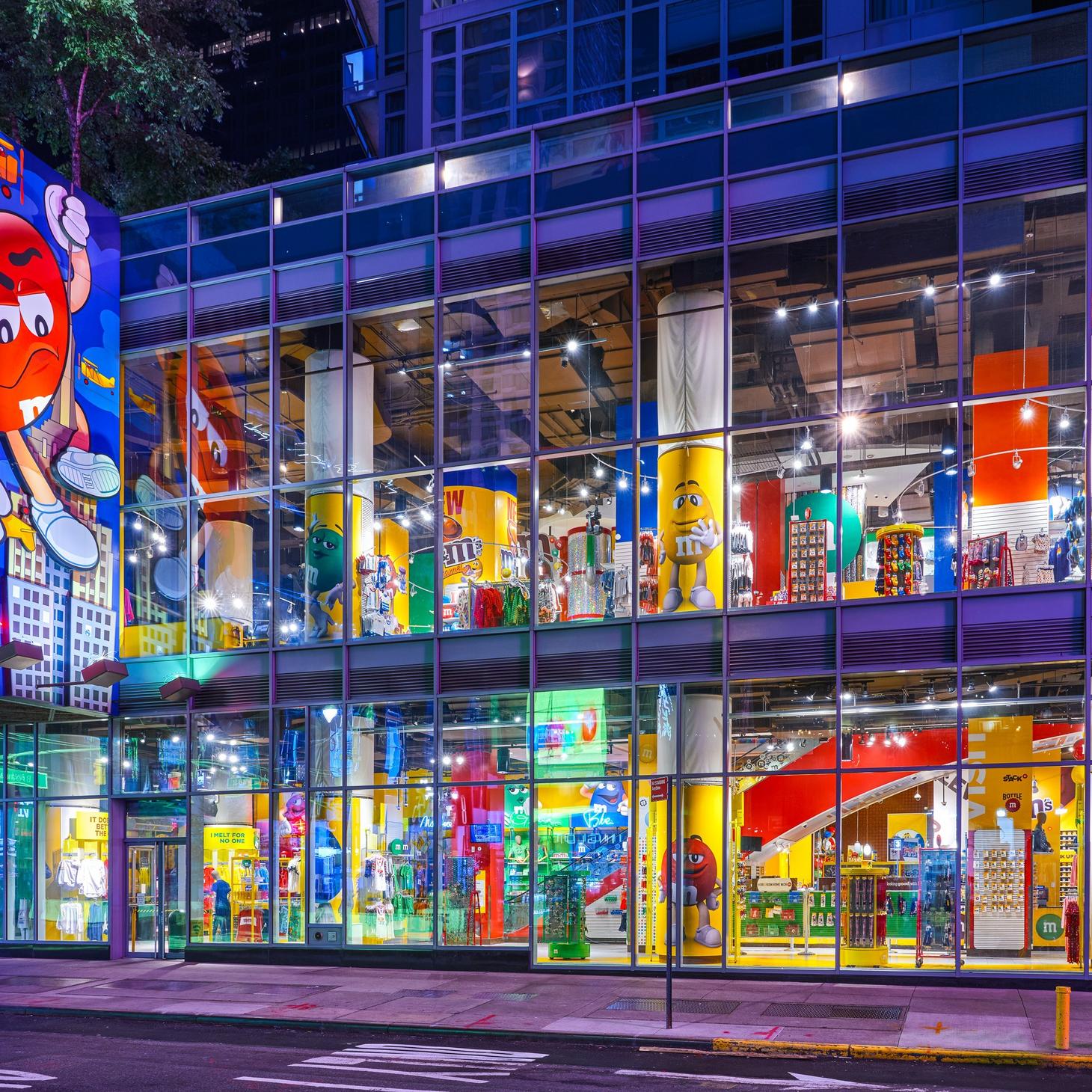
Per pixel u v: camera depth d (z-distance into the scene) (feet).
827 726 69.00
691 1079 43.83
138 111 126.52
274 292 86.02
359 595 81.41
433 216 82.02
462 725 77.25
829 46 96.43
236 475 86.22
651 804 71.92
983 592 66.44
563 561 76.38
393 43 138.72
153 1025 59.00
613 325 76.84
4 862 88.22
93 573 85.61
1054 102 67.36
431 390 81.15
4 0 113.80
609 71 107.86
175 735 85.61
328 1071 46.14
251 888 81.35
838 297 71.36
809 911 67.72
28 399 81.61
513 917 73.97
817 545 70.59
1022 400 67.31
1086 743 63.57
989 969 63.98
